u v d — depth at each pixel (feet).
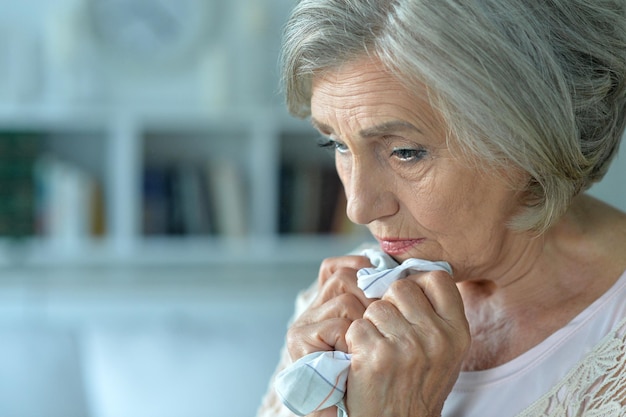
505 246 3.59
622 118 3.47
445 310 3.43
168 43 11.76
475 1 2.97
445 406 3.79
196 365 10.39
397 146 3.26
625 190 4.95
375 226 3.52
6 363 10.23
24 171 11.37
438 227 3.37
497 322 3.83
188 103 11.82
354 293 3.78
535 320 3.71
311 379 3.45
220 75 11.74
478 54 2.97
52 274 11.15
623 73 3.30
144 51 11.74
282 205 12.10
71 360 10.44
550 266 3.68
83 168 12.27
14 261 11.30
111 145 11.94
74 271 11.30
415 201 3.33
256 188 12.04
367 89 3.15
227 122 11.98
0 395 9.96
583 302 3.61
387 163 3.34
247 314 11.14
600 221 3.73
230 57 11.82
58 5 11.69
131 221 11.74
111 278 11.18
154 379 10.18
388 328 3.46
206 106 11.80
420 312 3.44
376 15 3.08
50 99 11.52
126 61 11.73
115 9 11.65
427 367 3.42
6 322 10.73
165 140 12.42
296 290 11.28
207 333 10.92
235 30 11.83
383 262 3.67
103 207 11.86
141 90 11.82
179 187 11.85
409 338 3.41
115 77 11.74
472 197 3.30
